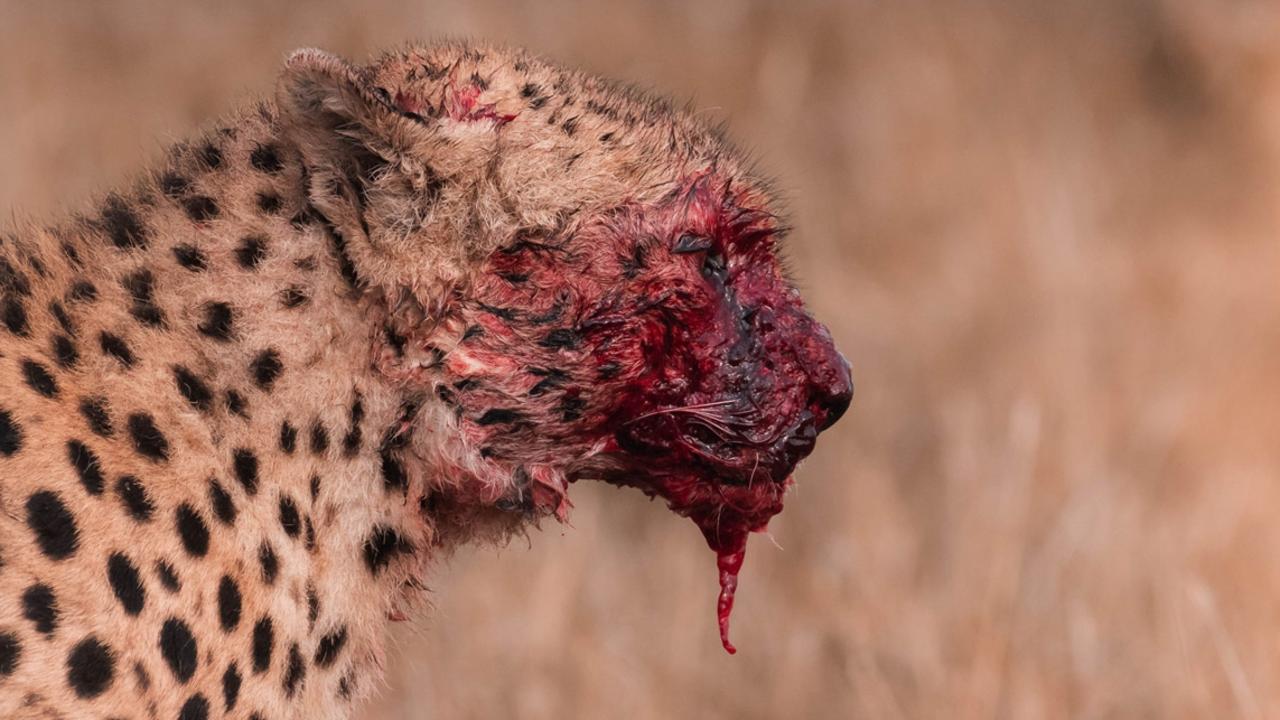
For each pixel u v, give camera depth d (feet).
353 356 25.84
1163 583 49.21
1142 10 119.75
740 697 46.83
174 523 24.06
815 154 91.30
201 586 24.17
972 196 89.20
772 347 28.04
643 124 27.78
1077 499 53.98
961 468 56.59
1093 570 50.55
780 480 28.63
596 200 26.84
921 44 102.01
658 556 53.47
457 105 26.84
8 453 23.32
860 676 44.11
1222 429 68.18
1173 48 117.91
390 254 25.77
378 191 25.73
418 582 27.48
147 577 23.68
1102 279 82.43
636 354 27.32
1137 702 44.88
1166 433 64.85
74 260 25.30
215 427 24.71
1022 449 53.67
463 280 26.23
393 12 82.07
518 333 26.58
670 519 56.80
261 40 81.30
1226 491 60.95
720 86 89.56
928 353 72.59
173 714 23.77
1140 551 52.54
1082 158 96.89
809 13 100.53
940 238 85.25
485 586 48.44
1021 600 48.37
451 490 26.89
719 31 93.40
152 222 25.79
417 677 44.65
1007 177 89.97
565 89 27.78
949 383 69.21
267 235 25.66
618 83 30.17
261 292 25.38
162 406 24.43
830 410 28.48
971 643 46.24
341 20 81.05
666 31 91.97
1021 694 44.93
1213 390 71.72
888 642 46.91
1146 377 71.72
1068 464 58.23
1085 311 76.07
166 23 82.38
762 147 86.07
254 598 24.72
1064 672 46.03
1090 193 92.79
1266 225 98.12
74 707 22.97
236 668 24.48
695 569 52.85
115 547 23.53
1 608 22.77
